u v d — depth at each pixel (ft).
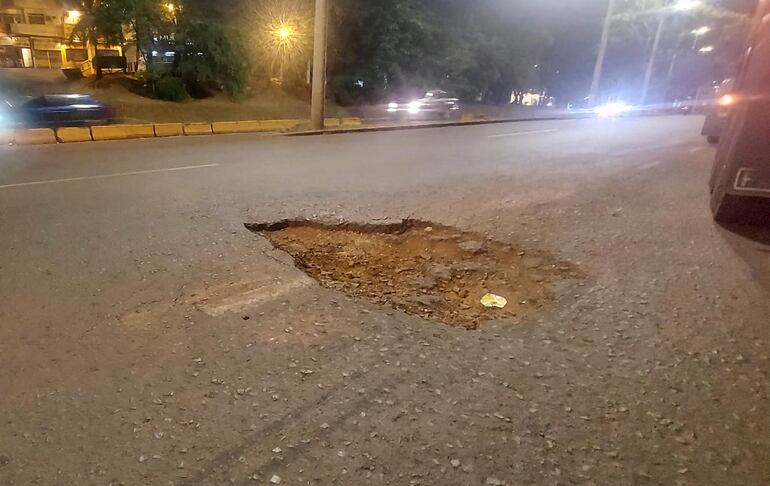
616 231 17.78
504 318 11.15
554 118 82.58
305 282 12.78
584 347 9.97
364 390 8.43
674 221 19.25
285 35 82.58
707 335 10.59
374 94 90.43
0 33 98.53
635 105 121.90
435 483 6.55
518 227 17.94
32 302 11.34
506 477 6.67
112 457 6.93
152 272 13.10
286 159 32.01
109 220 17.54
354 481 6.55
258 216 18.34
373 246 16.01
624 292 12.64
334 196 21.67
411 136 48.83
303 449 7.10
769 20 16.78
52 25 103.50
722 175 18.89
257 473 6.66
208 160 31.12
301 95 90.27
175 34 73.72
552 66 126.00
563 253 15.42
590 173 29.19
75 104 50.37
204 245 15.20
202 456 6.96
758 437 7.61
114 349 9.52
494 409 8.04
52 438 7.27
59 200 20.16
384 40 85.61
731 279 13.66
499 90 113.60
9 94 67.41
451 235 17.02
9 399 8.07
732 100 20.97
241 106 78.54
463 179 26.40
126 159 31.19
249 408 7.95
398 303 11.74
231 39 77.41
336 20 84.43
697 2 124.06
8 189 21.99
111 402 8.04
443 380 8.76
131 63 87.56
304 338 10.03
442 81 96.48
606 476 6.75
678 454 7.21
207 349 9.57
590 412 8.04
